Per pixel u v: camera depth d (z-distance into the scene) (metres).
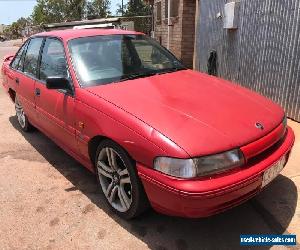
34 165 4.48
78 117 3.50
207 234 3.05
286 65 5.63
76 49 3.92
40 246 3.00
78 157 3.83
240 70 7.02
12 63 5.68
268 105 3.38
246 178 2.66
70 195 3.74
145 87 3.49
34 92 4.54
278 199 3.47
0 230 3.21
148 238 3.03
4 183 4.05
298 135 4.93
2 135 5.62
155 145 2.68
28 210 3.50
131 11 36.47
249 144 2.76
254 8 6.34
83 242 3.02
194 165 2.55
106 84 3.60
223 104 3.18
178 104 3.11
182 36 10.91
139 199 2.97
